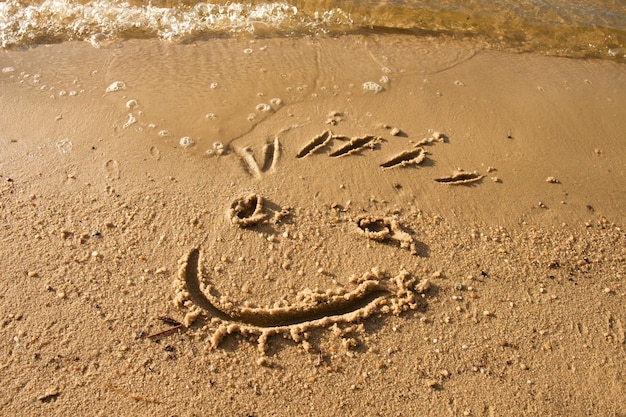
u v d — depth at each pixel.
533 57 1.19
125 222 0.88
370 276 0.85
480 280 0.86
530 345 0.81
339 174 0.95
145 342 0.79
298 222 0.89
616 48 1.22
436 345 0.81
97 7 1.20
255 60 1.12
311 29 1.20
